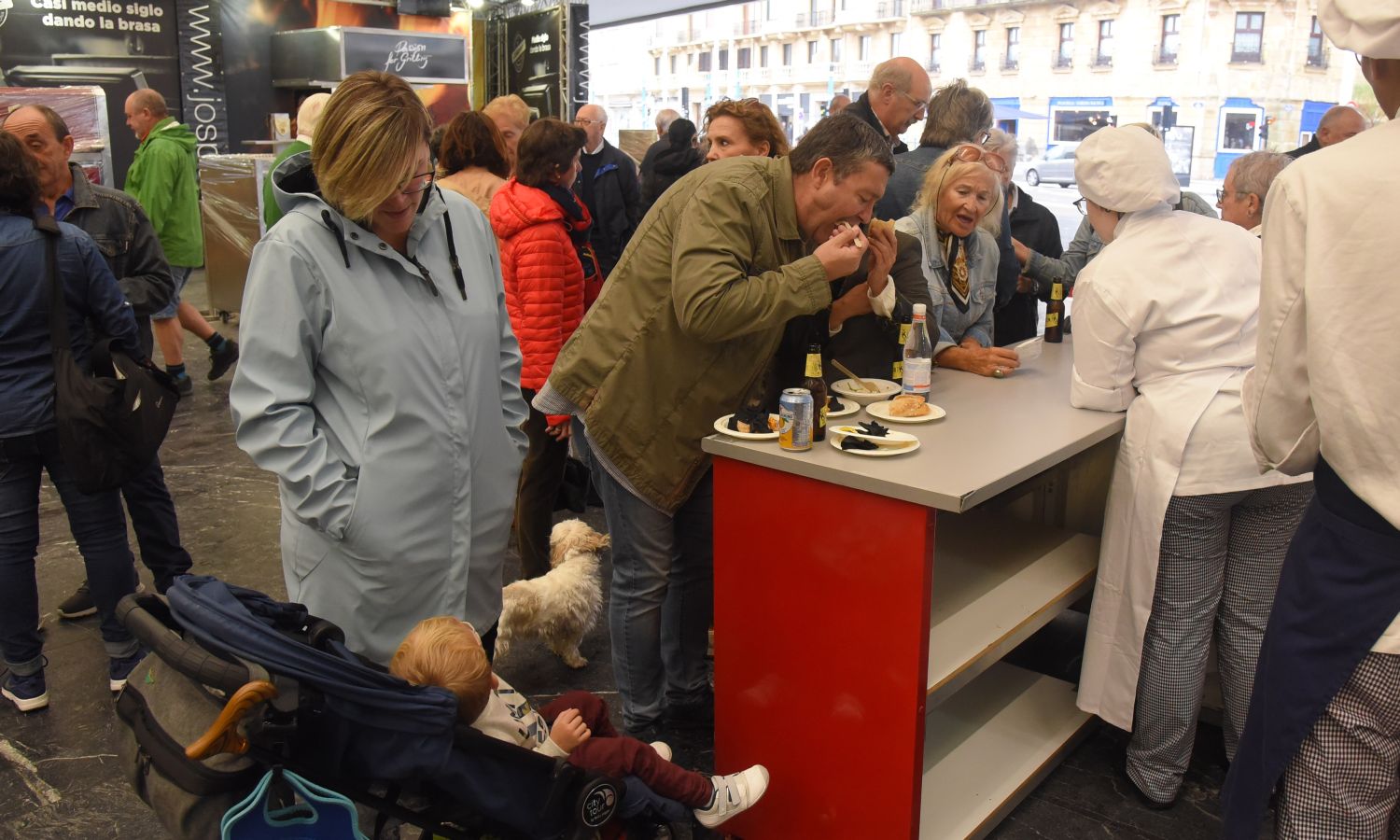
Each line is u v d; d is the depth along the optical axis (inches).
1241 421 84.1
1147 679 92.0
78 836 88.4
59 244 97.9
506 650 111.2
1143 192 86.5
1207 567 89.0
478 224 74.7
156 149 230.2
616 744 74.8
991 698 108.4
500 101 176.6
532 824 61.9
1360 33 51.6
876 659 76.1
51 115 118.6
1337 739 56.8
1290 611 58.8
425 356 67.9
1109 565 93.0
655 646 99.0
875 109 157.6
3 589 102.1
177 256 235.1
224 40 407.2
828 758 81.4
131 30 384.5
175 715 54.6
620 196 225.6
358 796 57.5
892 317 104.2
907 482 71.2
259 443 63.3
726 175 80.9
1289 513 88.5
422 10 440.8
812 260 77.5
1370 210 51.1
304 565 68.6
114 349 101.7
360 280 65.6
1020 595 96.7
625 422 88.2
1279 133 241.9
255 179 296.0
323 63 388.8
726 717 88.7
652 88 658.8
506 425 77.5
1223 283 85.6
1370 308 51.3
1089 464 114.7
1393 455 51.7
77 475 97.6
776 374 90.1
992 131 133.3
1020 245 151.6
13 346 98.0
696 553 98.5
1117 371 90.7
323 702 53.8
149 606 58.1
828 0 448.5
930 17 362.6
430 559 69.6
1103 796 96.9
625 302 86.6
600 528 158.4
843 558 76.5
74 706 108.7
